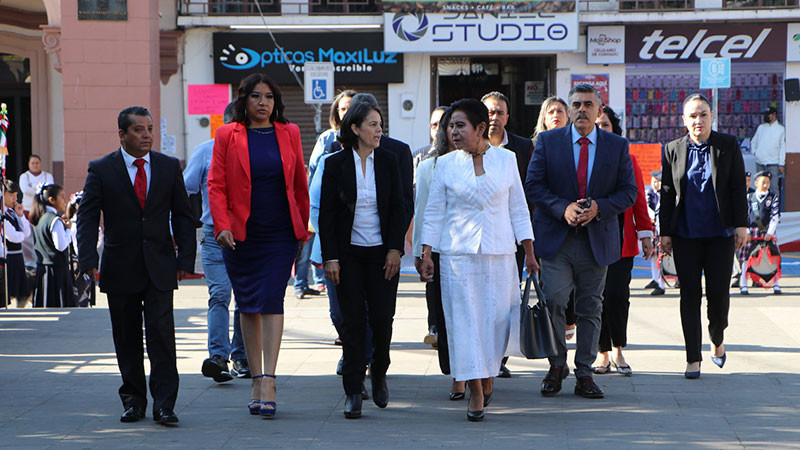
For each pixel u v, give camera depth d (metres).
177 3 20.34
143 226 6.25
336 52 20.45
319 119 16.05
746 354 8.53
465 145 6.30
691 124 7.60
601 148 7.00
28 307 13.05
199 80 20.62
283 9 20.64
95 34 17.64
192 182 7.59
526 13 19.94
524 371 8.04
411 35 20.08
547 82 20.88
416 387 7.40
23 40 21.52
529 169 7.15
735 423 6.18
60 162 21.70
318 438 5.89
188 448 5.68
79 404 6.88
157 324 6.26
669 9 19.98
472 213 6.30
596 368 7.84
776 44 20.08
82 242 6.18
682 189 7.62
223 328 7.46
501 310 6.38
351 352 6.45
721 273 7.61
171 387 6.27
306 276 13.03
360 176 6.48
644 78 20.48
